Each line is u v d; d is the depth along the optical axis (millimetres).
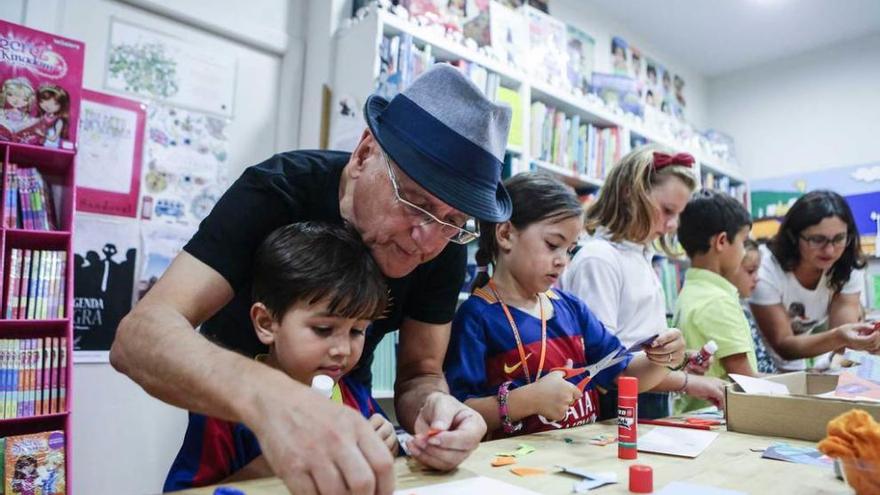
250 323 793
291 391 459
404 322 952
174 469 676
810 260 1961
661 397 1271
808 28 3346
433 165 614
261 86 1930
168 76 1730
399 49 1811
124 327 576
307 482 410
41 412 1265
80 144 1561
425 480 592
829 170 3416
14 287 1274
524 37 2289
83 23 1585
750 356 1394
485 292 1113
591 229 1484
